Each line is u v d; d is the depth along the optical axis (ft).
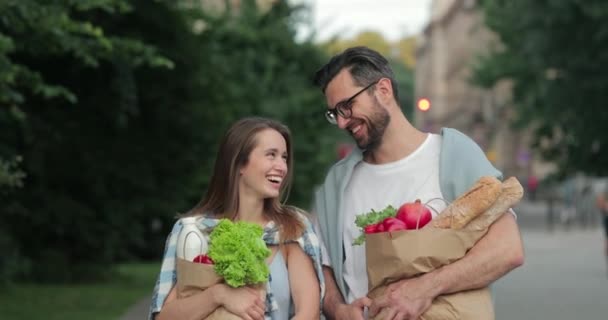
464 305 14.02
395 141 15.30
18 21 32.83
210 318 14.03
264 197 14.84
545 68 95.50
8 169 35.45
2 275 53.36
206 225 14.61
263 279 13.91
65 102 56.44
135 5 55.77
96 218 62.69
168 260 14.64
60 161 59.36
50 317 43.91
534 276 65.77
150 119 63.87
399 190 15.24
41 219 59.26
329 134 105.40
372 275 14.15
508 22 109.19
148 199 64.69
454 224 14.08
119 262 76.48
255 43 99.86
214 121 68.18
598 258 82.43
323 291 14.90
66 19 34.32
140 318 43.73
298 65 102.78
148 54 39.24
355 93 14.96
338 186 15.65
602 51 90.53
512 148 268.41
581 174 119.75
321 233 15.76
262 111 96.99
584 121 101.81
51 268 60.80
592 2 84.48
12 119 45.62
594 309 47.21
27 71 34.68
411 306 13.80
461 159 15.01
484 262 14.05
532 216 164.96
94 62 36.24
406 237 13.87
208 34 66.33
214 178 14.97
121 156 62.59
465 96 322.96
